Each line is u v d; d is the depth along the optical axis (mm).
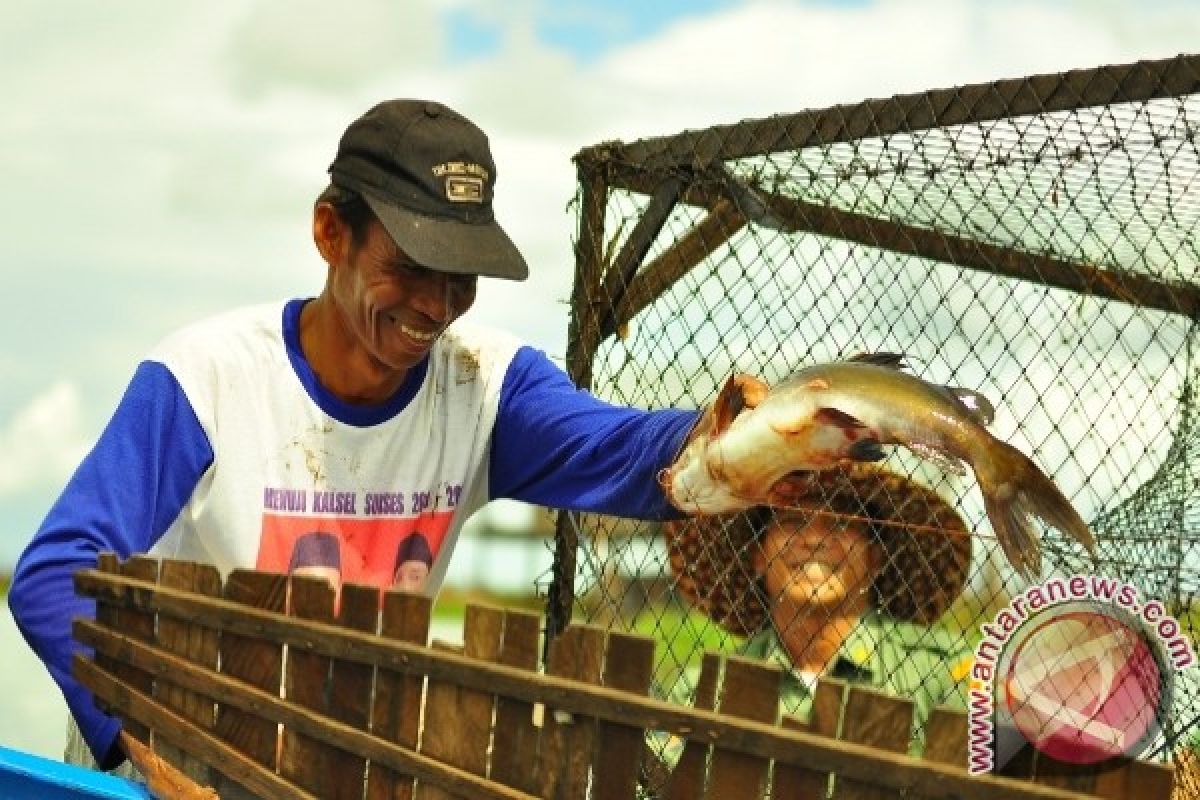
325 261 2941
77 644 2738
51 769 2580
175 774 2551
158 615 2602
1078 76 2990
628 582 3770
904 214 3521
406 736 2350
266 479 2988
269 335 3004
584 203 4043
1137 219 3305
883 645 3260
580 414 3102
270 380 2986
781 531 3348
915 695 3125
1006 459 2293
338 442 3025
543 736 2230
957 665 3074
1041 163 3047
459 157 2826
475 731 2285
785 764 2047
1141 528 3295
